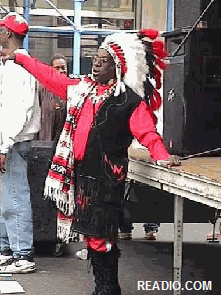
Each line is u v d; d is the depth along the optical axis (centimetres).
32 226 643
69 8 981
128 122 493
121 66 497
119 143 494
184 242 802
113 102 492
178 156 556
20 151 626
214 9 548
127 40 501
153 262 693
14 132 603
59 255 694
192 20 554
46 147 676
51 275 630
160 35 580
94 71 500
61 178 511
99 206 489
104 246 495
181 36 552
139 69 501
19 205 630
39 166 673
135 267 670
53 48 952
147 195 662
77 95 508
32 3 941
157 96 517
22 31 594
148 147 496
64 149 509
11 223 632
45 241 680
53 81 530
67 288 588
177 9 580
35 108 625
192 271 661
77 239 733
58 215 520
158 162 498
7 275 628
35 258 691
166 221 666
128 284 605
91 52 948
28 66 539
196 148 554
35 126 626
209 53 550
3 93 605
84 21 989
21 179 630
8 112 603
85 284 602
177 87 558
